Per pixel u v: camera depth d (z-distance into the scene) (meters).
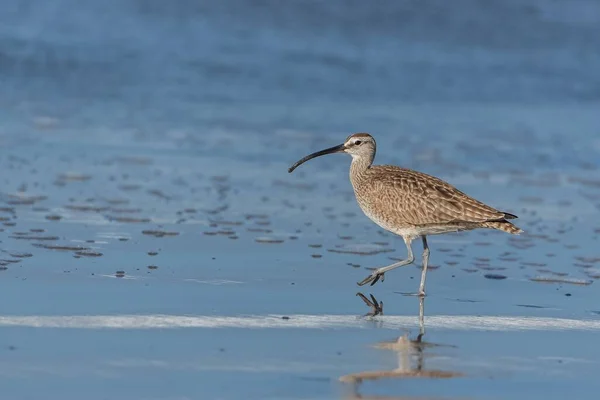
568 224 17.94
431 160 22.17
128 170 19.98
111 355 10.93
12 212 16.64
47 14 31.67
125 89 26.86
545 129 25.69
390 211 14.84
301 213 17.88
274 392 10.16
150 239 15.70
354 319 12.67
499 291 14.18
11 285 13.12
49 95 25.89
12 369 10.39
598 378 10.88
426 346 11.74
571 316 13.12
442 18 34.72
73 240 15.34
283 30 32.84
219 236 16.14
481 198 19.39
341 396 10.14
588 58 33.00
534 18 35.50
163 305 12.71
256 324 12.23
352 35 33.00
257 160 21.58
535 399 10.25
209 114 25.36
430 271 15.12
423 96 28.67
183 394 10.01
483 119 26.61
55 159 20.39
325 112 26.25
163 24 32.12
